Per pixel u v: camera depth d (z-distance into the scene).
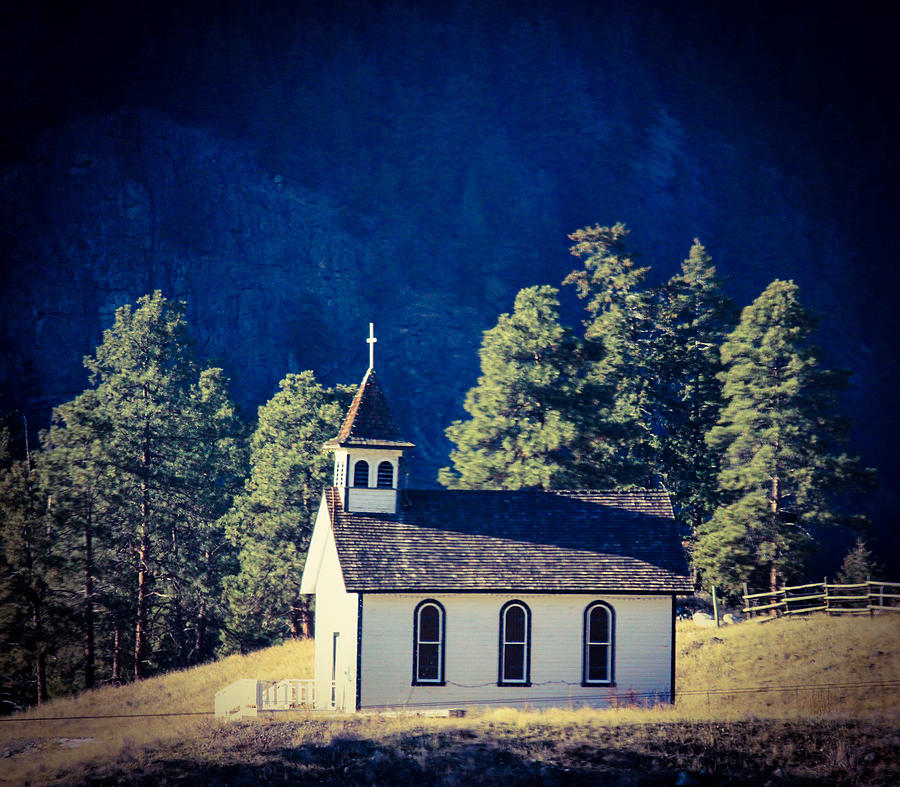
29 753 46.09
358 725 43.88
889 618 62.88
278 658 68.88
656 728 42.19
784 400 77.06
